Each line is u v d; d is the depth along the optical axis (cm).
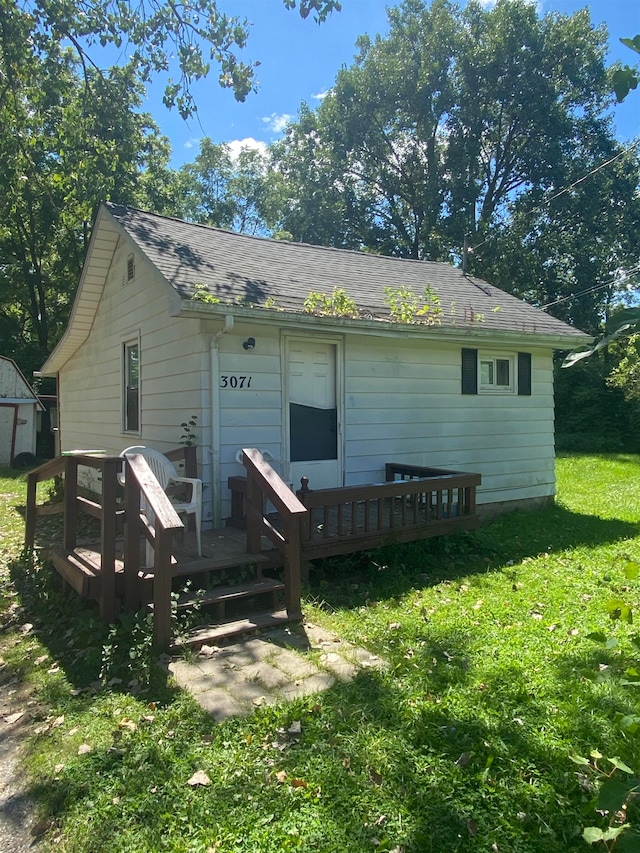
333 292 793
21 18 840
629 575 186
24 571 629
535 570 621
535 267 2658
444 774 264
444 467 907
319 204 3164
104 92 1001
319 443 770
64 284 2503
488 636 429
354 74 2941
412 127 2973
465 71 2772
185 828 239
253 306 634
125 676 380
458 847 224
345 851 223
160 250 727
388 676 360
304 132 3167
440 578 604
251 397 693
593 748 281
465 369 930
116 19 854
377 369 826
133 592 454
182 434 703
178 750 289
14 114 979
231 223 3875
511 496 998
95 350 1120
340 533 599
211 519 655
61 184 1082
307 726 304
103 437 1068
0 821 256
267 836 231
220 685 353
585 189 2641
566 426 2231
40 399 2191
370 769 269
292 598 469
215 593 464
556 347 1024
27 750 307
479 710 317
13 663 423
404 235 3206
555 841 226
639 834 167
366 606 511
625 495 1152
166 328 758
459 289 1123
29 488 659
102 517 457
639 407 2019
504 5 2669
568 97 2822
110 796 260
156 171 2361
